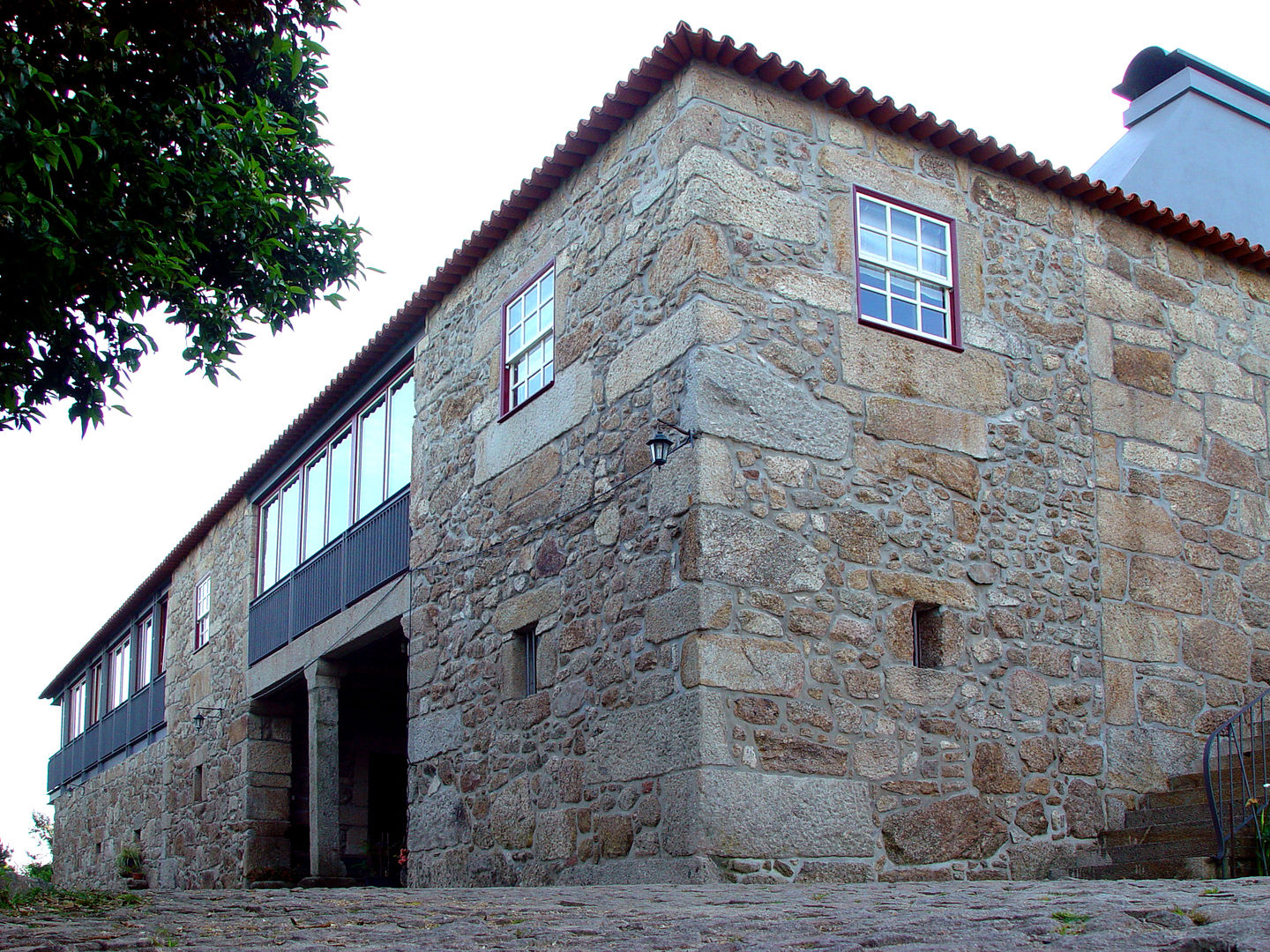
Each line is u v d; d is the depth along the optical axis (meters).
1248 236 12.96
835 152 8.82
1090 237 9.82
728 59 8.46
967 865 8.03
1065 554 9.02
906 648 8.22
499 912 4.88
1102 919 3.64
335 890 6.66
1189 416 9.91
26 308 5.81
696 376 7.96
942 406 8.79
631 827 7.91
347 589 12.44
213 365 6.85
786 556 7.95
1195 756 9.16
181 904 5.69
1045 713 8.62
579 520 8.95
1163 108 13.60
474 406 10.57
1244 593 9.79
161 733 18.23
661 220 8.55
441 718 10.30
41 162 5.37
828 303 8.52
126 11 5.98
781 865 7.43
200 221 6.51
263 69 6.87
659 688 7.85
